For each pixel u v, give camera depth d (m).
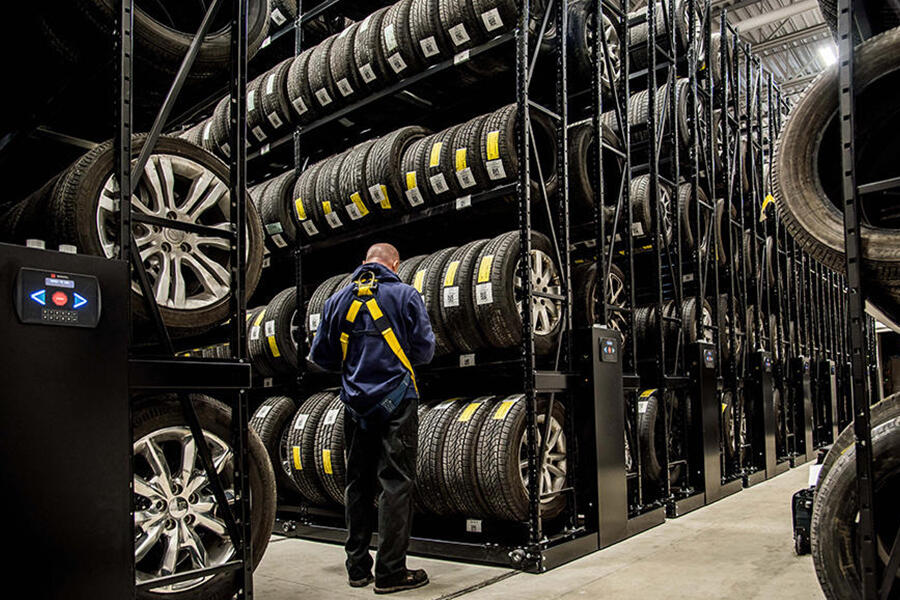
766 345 8.13
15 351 2.03
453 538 4.56
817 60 17.67
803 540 4.02
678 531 4.85
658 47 5.91
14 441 2.00
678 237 6.00
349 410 3.63
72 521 2.10
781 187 2.80
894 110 2.63
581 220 5.03
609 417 4.52
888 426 2.45
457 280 4.25
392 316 3.61
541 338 4.24
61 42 2.81
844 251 2.58
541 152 4.76
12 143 3.28
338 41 5.16
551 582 3.59
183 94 3.36
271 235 5.59
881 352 11.55
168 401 2.66
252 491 2.96
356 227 5.13
